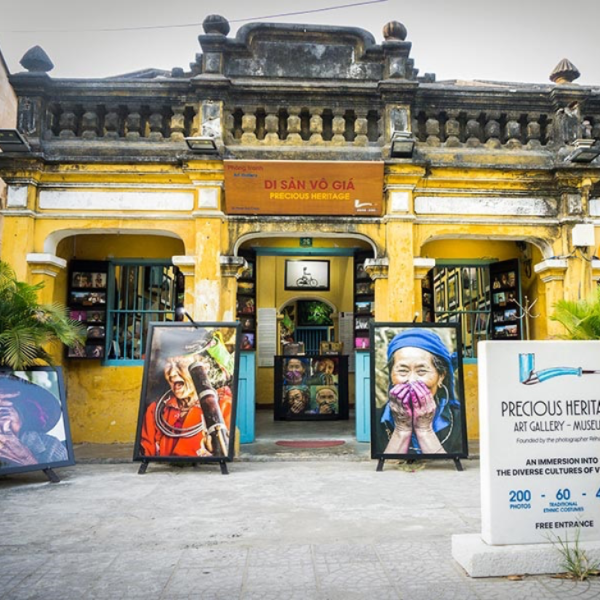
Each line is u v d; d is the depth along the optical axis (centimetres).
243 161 792
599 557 359
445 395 706
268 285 1453
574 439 380
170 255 946
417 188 830
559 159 837
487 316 998
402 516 488
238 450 788
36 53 828
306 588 338
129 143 827
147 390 695
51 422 651
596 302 652
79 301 909
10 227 795
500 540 366
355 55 857
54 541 427
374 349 718
